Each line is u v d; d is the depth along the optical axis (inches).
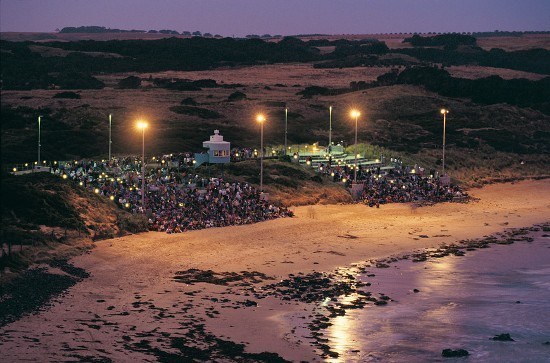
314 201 3208.7
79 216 2445.9
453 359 1497.3
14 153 4023.1
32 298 1734.7
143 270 2058.3
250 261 2220.7
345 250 2428.6
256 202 2970.0
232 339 1550.2
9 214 2304.4
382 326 1679.4
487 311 1817.2
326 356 1481.3
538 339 1624.0
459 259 2364.7
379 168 3855.8
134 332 1561.3
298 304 1814.7
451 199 3508.9
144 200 2738.7
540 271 2224.4
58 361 1381.6
